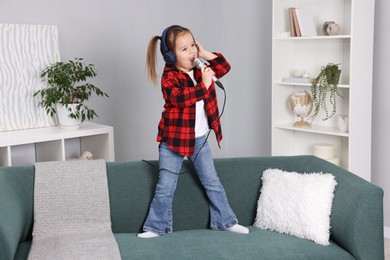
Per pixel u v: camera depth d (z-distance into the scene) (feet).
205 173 8.98
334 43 12.57
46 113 12.34
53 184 8.78
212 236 8.61
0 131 11.69
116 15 13.70
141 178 9.24
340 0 12.32
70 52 12.94
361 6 11.35
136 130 14.48
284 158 9.80
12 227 7.53
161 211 8.82
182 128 8.50
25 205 8.64
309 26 12.48
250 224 9.56
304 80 12.48
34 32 12.05
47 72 11.85
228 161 9.62
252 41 15.39
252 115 15.67
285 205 8.70
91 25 13.26
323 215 8.29
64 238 8.39
